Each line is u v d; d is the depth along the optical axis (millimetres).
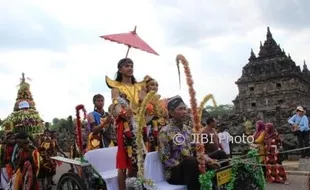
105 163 5934
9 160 8961
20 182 7742
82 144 6883
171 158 4988
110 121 6453
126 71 5605
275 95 45469
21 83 11438
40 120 11430
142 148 4723
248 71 48312
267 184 9922
